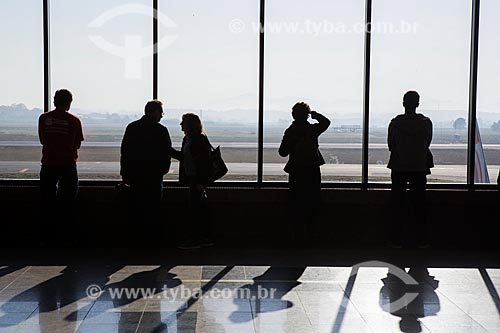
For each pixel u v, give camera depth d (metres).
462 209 9.17
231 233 9.10
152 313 6.07
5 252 8.55
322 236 9.12
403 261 8.28
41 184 8.54
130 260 8.16
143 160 8.45
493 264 8.18
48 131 8.45
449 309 6.31
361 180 9.26
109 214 9.00
